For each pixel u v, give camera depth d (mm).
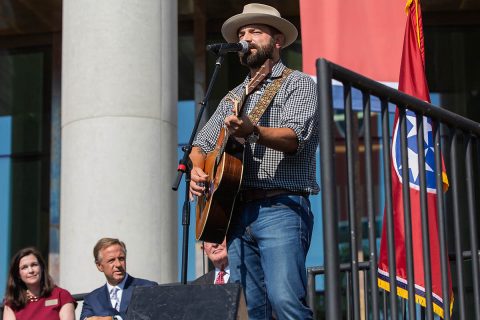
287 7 19031
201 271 17531
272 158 6680
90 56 12922
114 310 10023
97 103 12781
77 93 12938
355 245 5426
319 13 11969
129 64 12875
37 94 20547
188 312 5941
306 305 6469
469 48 19484
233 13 19516
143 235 12453
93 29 12977
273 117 6738
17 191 20219
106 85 12789
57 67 20391
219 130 7449
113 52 12875
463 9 19328
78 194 12617
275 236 6496
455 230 6328
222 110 7457
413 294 5730
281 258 6434
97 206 12477
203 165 7430
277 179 6621
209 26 19859
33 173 20234
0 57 20812
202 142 7543
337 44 11867
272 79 6941
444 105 19312
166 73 13195
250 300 6715
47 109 20438
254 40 7031
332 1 11969
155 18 13180
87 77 12883
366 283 8984
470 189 6508
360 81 5598
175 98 13438
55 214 19781
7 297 10305
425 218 5996
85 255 12398
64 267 12672
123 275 10266
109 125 12672
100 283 12297
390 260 5703
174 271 12852
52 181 19938
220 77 19609
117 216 12438
